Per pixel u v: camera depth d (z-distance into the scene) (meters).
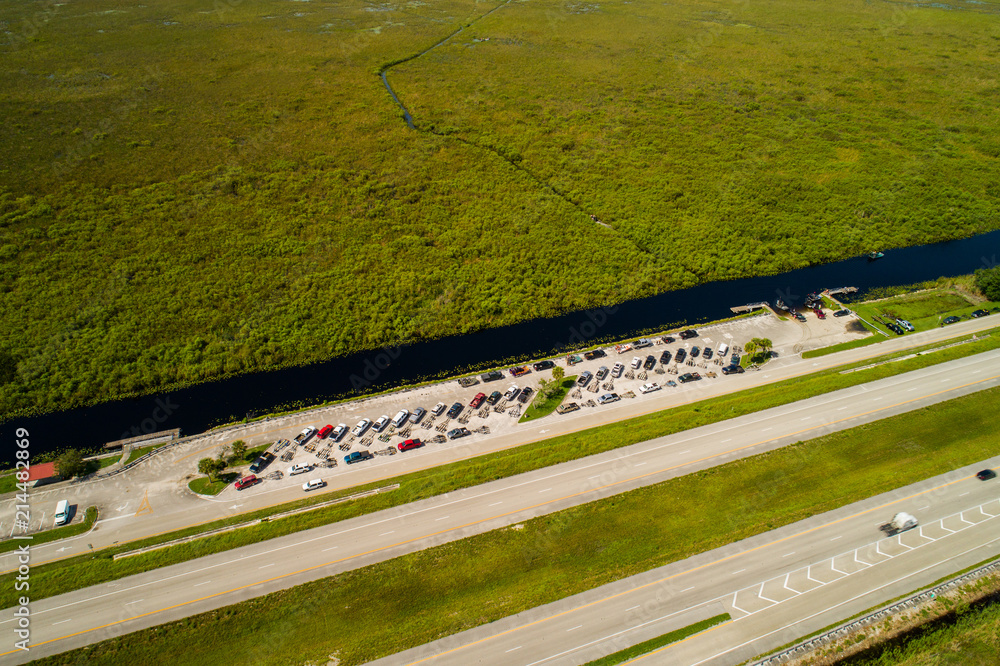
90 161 125.94
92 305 91.56
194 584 57.12
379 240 108.94
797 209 122.62
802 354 87.44
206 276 98.31
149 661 51.09
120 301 92.56
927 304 98.56
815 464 69.44
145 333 87.69
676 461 70.00
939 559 59.62
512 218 115.56
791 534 61.66
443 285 99.25
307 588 56.78
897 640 52.78
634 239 111.75
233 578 57.72
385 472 69.38
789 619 54.31
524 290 98.88
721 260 107.50
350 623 53.84
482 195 122.44
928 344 89.12
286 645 52.12
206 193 117.81
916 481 67.44
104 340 86.00
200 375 82.56
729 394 80.44
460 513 64.00
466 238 109.94
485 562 58.94
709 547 60.31
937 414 76.06
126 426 75.44
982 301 99.19
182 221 110.12
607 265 105.06
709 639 52.66
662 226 115.62
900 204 125.50
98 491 66.88
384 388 81.50
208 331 88.94
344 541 61.22
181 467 69.88
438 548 60.38
